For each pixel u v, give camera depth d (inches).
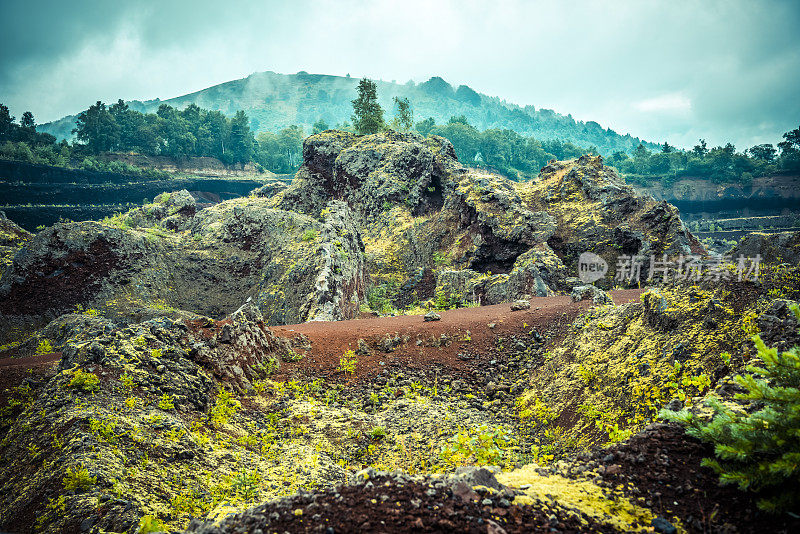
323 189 3125.0
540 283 1515.7
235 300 1968.5
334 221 1956.2
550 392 712.4
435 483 266.4
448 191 2655.0
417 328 978.1
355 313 1736.0
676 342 557.6
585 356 721.6
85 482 410.0
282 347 877.8
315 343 921.5
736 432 254.5
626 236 1860.2
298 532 224.4
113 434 482.6
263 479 494.6
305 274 1686.8
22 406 724.0
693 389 480.1
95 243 1924.2
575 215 2058.3
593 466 306.8
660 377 532.7
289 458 563.5
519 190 2380.7
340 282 1658.5
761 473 238.7
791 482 232.4
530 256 1764.3
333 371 842.8
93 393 560.7
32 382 787.4
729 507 243.8
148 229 2170.3
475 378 839.7
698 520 239.5
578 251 1945.1
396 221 2583.7
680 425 328.5
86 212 5022.1
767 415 247.9
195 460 501.0
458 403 757.3
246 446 583.8
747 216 7573.8
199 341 756.6
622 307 780.6
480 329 972.6
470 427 647.8
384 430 664.4
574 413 624.4
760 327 476.1
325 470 534.6
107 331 719.7
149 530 343.9
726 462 271.0
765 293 527.8
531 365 840.9
